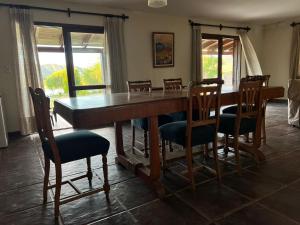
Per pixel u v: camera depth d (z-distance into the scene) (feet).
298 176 7.23
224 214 5.41
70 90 15.02
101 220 5.33
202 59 20.04
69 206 5.92
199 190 6.56
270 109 19.12
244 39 22.12
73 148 5.42
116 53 15.61
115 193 6.51
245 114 7.39
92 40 15.58
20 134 13.32
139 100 6.03
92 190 6.20
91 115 4.96
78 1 13.89
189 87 5.91
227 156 9.03
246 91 7.20
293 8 16.99
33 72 12.96
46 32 14.78
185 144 6.43
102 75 16.22
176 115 8.93
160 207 5.78
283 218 5.19
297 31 20.95
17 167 8.63
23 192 6.75
